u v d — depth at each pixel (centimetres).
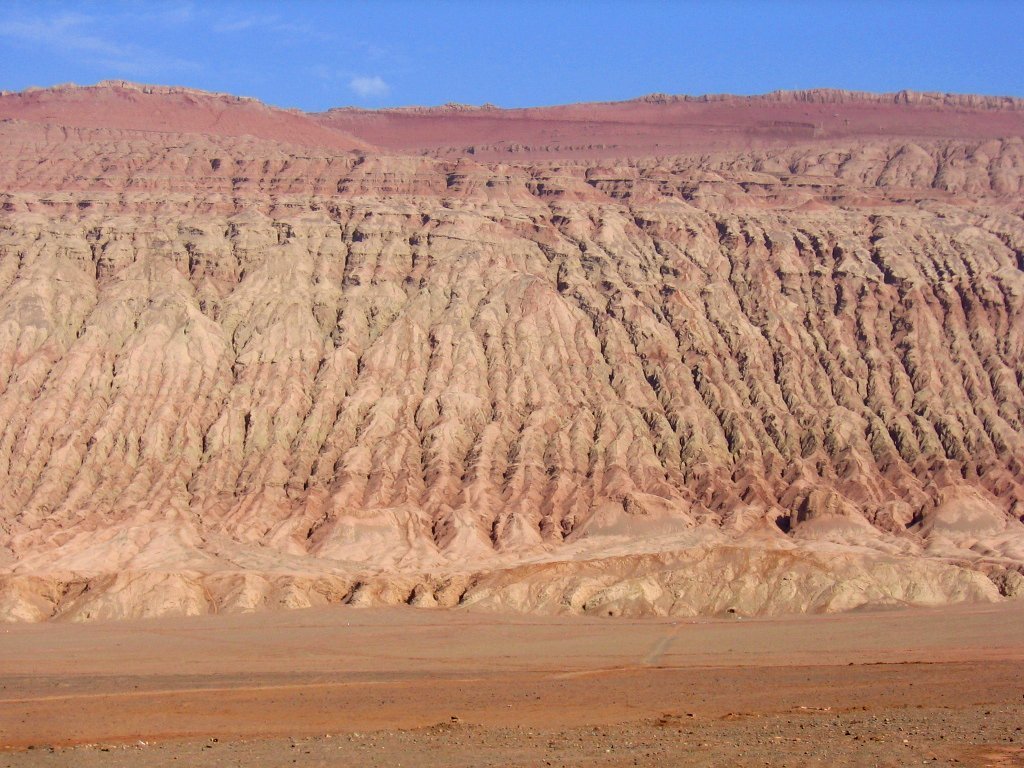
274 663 17262
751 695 13950
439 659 17375
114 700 14400
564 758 10156
